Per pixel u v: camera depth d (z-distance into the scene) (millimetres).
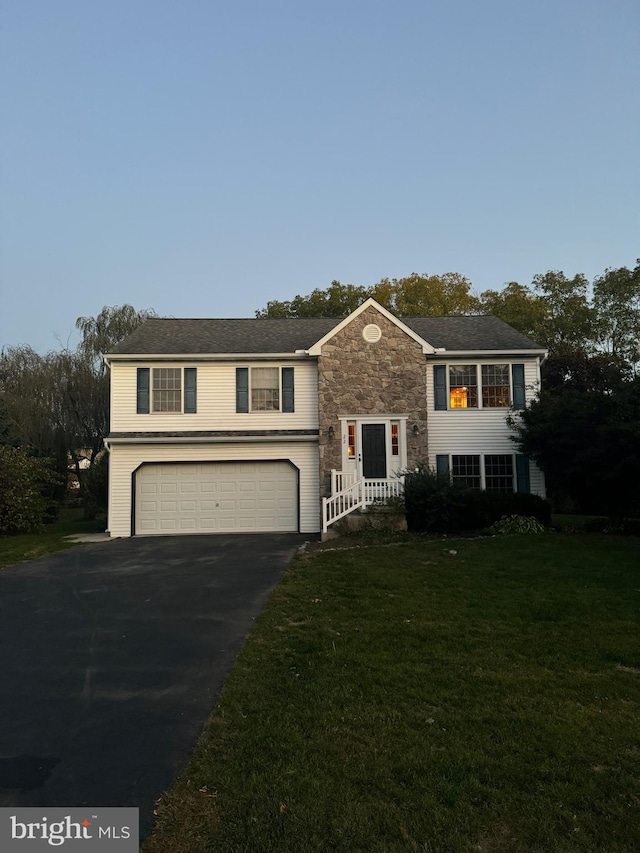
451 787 4230
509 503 18438
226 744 4906
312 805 4031
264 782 4312
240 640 7652
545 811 3988
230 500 19641
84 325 33750
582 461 16266
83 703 5828
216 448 19750
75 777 4480
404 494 17453
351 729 5102
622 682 6176
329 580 10828
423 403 19453
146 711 5613
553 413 16766
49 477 23266
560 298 38906
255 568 12367
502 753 4727
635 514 18594
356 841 3678
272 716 5363
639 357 30375
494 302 39938
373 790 4211
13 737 5137
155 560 13914
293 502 19703
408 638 7465
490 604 9039
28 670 6754
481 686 6012
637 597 9414
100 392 32094
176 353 20031
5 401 30062
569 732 5066
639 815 3959
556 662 6699
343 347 19594
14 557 15031
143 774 4516
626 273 36906
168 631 8133
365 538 16188
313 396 20438
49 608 9578
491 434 20219
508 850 3631
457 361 20469
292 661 6730
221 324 23469
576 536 15938
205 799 4141
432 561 12570
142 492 19578
